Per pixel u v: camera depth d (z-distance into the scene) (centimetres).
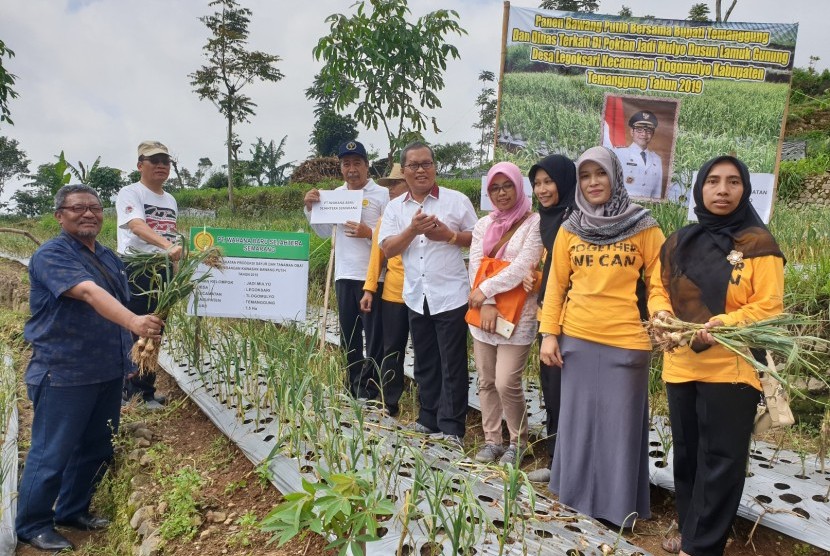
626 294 279
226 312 452
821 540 260
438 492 236
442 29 781
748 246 232
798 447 347
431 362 388
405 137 809
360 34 762
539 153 621
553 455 318
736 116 590
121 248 463
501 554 223
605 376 283
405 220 381
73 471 348
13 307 952
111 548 314
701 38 588
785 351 212
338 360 444
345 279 444
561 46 605
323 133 3706
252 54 1953
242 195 2222
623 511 283
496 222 343
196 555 270
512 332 328
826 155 1434
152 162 461
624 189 279
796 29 571
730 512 236
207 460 366
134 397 457
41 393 316
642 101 601
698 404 243
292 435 322
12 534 315
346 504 195
